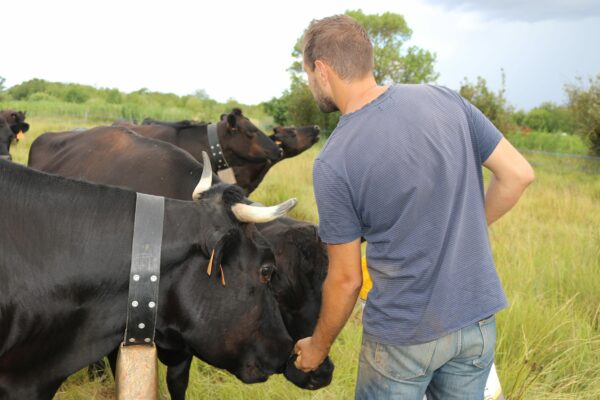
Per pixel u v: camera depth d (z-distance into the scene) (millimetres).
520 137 22906
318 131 8500
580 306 5496
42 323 2318
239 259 2467
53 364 2387
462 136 2205
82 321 2365
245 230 2482
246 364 2627
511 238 7273
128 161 4379
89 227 2393
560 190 12039
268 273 2518
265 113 34531
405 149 2080
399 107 2133
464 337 2201
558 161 18391
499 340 4359
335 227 2162
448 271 2150
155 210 2438
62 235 2363
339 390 3859
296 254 3336
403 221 2107
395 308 2197
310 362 2535
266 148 6793
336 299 2264
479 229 2225
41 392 2395
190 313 2455
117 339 2414
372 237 2193
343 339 4648
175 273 2428
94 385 4039
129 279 2373
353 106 2182
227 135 6691
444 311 2154
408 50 29391
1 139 9312
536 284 5695
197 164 4234
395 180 2074
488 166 2342
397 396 2281
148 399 2330
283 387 3863
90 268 2348
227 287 2467
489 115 21094
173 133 6457
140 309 2340
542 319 4746
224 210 2467
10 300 2273
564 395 3734
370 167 2078
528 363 3947
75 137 5234
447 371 2340
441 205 2121
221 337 2525
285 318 3381
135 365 2342
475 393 2344
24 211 2363
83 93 48562
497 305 2215
